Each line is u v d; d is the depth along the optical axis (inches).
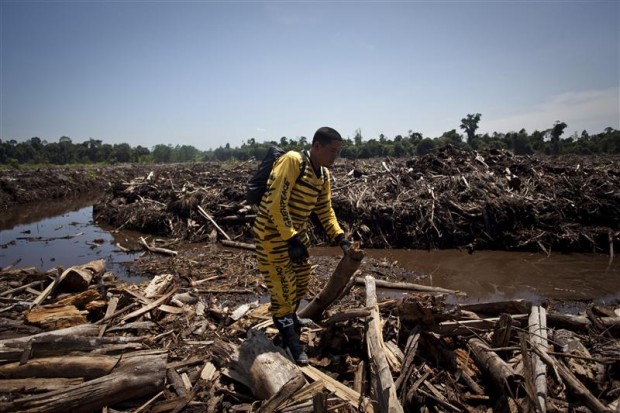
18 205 692.1
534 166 441.7
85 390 102.8
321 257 311.3
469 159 472.4
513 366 121.9
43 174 888.3
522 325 139.8
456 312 131.3
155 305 174.4
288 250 116.6
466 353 132.6
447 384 121.1
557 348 130.2
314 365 130.3
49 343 115.7
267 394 108.5
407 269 281.3
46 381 107.3
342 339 138.8
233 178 576.4
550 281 252.1
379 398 103.5
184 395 114.5
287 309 128.9
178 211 437.4
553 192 378.3
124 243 379.6
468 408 111.7
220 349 131.1
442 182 405.4
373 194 402.6
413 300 133.6
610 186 377.1
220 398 113.7
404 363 121.3
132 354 120.7
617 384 116.1
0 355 109.9
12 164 1419.8
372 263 294.5
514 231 344.2
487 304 150.8
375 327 130.5
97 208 538.9
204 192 461.4
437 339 134.5
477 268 283.0
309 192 123.9
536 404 93.8
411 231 353.1
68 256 330.0
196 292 224.5
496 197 366.6
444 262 300.4
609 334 145.6
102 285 186.5
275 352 121.2
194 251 345.4
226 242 368.2
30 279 204.8
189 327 160.1
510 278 258.8
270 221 122.0
